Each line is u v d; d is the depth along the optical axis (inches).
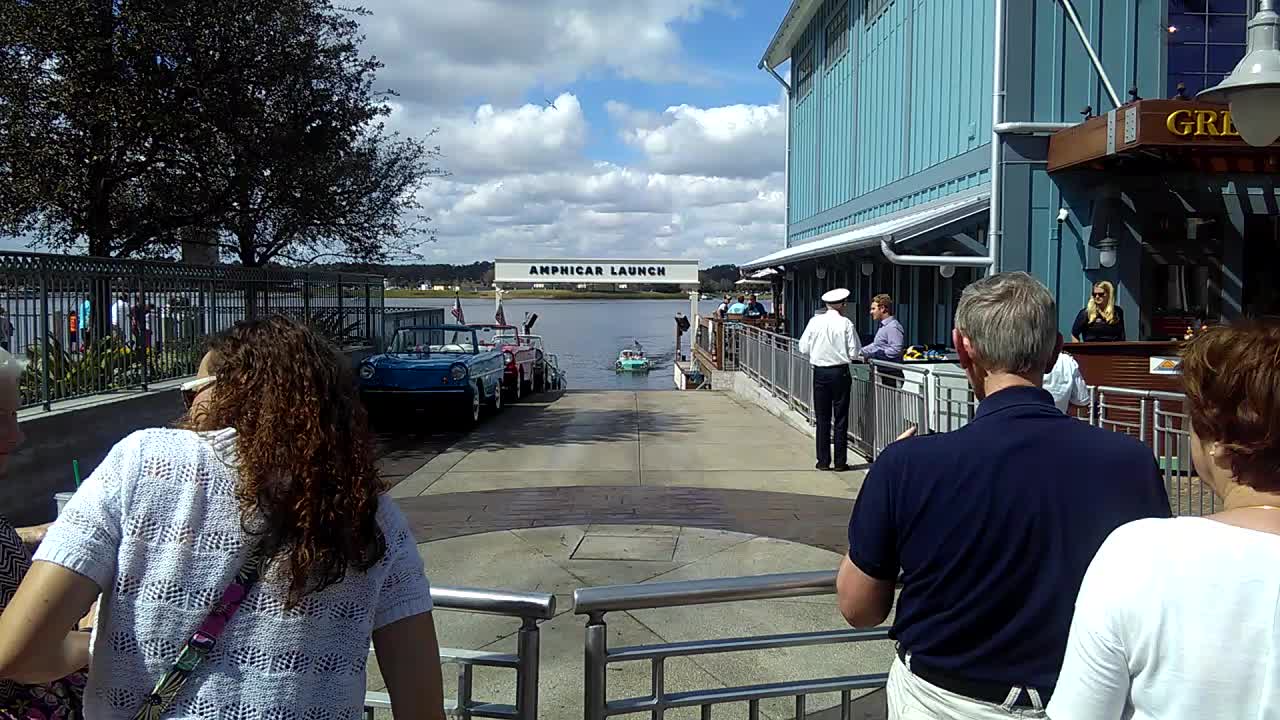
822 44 842.2
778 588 110.6
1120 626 61.5
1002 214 442.9
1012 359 86.0
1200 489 232.7
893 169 633.0
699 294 1360.7
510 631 212.1
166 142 456.8
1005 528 79.5
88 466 321.4
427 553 279.1
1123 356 342.6
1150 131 366.3
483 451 468.8
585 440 502.3
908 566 83.7
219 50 464.4
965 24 502.0
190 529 66.4
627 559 271.3
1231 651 58.5
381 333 697.0
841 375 399.5
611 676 187.0
